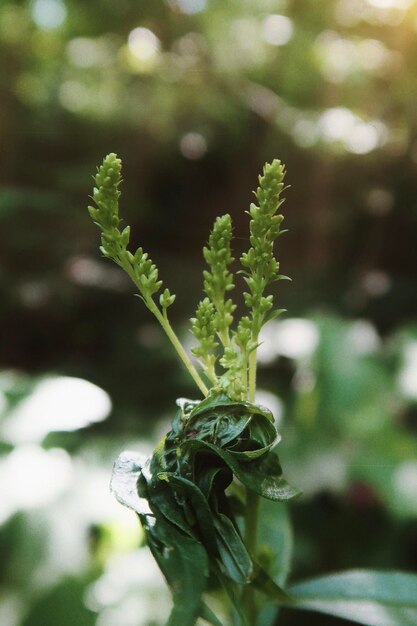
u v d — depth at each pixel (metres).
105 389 1.68
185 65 2.04
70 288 1.92
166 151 2.36
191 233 2.55
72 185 2.17
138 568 0.79
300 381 1.39
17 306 1.87
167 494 0.29
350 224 2.25
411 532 1.07
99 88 2.07
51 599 0.73
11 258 1.98
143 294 0.31
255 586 0.31
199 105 2.08
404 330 1.44
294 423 1.27
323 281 2.12
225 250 0.31
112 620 0.72
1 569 0.76
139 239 2.54
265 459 0.30
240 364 0.30
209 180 2.53
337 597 0.35
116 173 0.30
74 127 2.29
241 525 0.34
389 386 1.30
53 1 2.12
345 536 1.07
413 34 1.93
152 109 2.05
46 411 0.96
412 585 0.36
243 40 1.98
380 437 1.19
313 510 1.11
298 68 1.98
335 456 1.15
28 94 2.16
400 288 2.03
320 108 2.03
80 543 0.80
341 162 2.17
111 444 1.08
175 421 0.30
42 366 1.89
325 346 1.37
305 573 1.04
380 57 1.91
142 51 2.01
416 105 1.94
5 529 0.78
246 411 0.30
